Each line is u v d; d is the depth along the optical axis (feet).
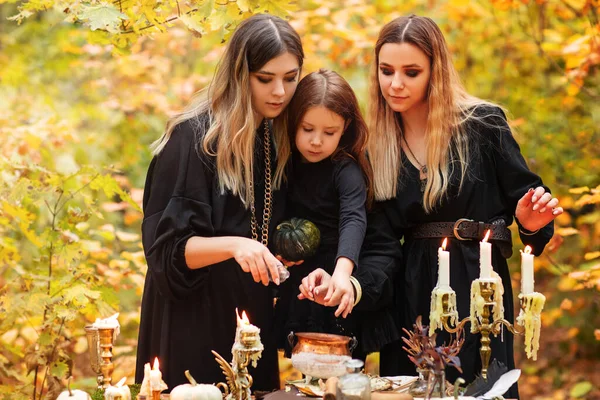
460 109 10.66
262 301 10.38
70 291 13.46
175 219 9.78
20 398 14.70
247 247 9.41
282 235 10.27
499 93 22.40
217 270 10.19
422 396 8.79
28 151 16.71
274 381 10.59
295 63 10.02
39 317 15.43
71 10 12.23
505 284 10.67
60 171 17.43
